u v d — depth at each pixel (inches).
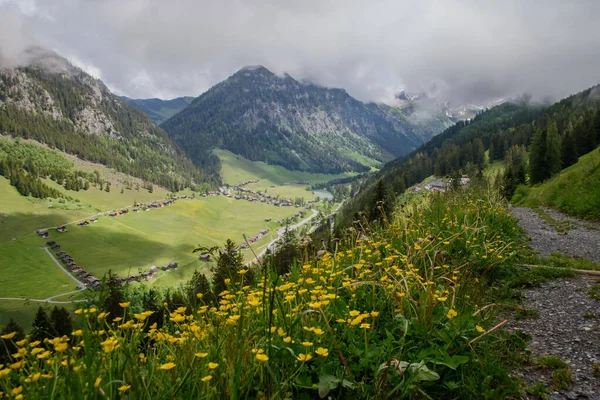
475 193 528.7
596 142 2736.2
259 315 137.0
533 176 2161.7
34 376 81.7
